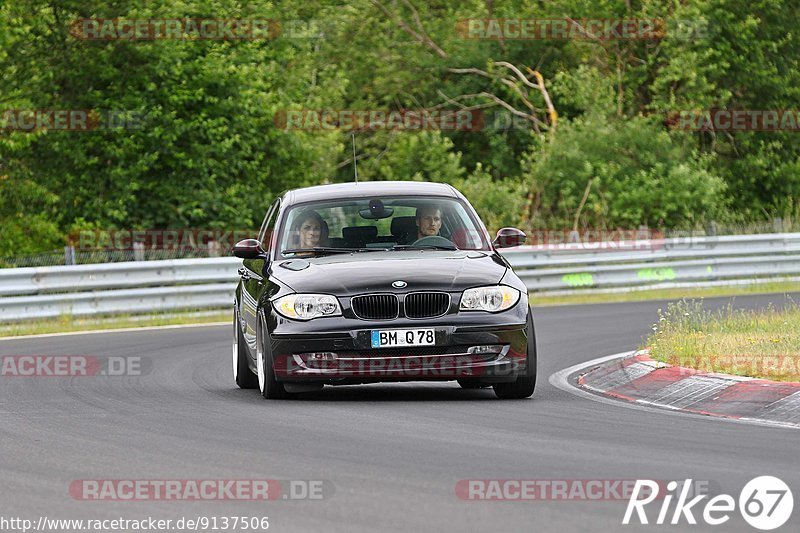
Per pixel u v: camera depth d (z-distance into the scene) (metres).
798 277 77.44
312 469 21.08
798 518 17.23
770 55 102.62
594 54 107.81
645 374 32.16
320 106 98.12
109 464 21.97
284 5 110.44
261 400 30.77
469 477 20.17
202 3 82.81
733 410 27.88
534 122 116.12
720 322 42.75
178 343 47.97
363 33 123.25
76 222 79.12
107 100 79.62
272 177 86.56
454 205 33.41
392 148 117.06
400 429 25.41
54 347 46.78
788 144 104.75
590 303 65.38
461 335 29.38
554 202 95.88
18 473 21.27
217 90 82.50
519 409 28.38
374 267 30.27
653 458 21.80
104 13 80.81
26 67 81.25
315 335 29.39
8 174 81.88
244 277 34.84
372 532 16.61
